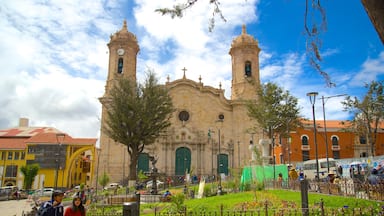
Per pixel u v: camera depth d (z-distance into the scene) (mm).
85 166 72625
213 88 57688
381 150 57062
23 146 59719
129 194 30125
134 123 39125
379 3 4594
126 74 56031
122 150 52219
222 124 56312
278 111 44562
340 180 19953
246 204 16641
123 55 57125
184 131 54938
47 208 8430
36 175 53469
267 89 45594
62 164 54469
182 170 53438
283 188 22609
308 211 12203
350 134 58812
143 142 40406
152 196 26328
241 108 55906
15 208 29156
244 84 57625
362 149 57906
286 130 45500
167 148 53875
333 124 61656
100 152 51688
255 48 59906
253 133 51250
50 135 58125
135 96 40281
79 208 8508
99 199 26891
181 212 14102
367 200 15320
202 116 56500
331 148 58031
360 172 29234
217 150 55062
